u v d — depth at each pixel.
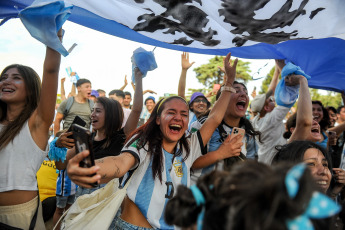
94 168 1.35
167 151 2.24
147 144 2.16
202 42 2.66
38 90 2.24
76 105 5.80
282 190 0.64
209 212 0.74
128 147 2.09
